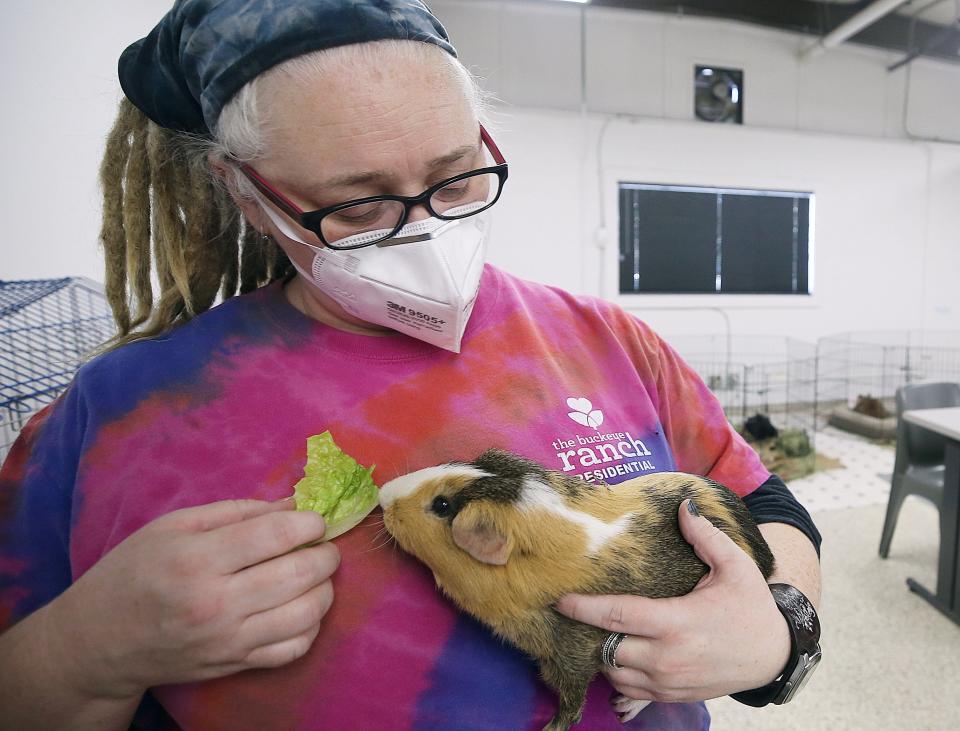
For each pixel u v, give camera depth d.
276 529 0.49
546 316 0.79
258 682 0.57
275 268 0.84
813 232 5.20
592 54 4.59
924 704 1.87
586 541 0.57
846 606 2.38
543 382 0.71
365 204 0.58
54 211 1.91
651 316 4.99
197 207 0.74
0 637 0.56
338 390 0.65
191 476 0.60
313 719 0.56
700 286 5.18
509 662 0.59
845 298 5.33
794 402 5.29
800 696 1.93
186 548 0.47
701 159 4.85
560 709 0.58
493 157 0.69
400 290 0.60
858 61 5.09
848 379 5.35
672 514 0.62
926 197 5.33
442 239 0.60
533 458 0.66
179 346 0.67
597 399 0.73
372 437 0.64
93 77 1.92
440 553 0.57
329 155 0.54
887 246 5.33
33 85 1.86
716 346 5.13
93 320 1.76
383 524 0.60
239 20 0.51
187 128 0.68
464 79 0.60
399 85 0.53
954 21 4.68
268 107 0.53
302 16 0.50
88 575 0.51
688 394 0.87
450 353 0.69
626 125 4.66
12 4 1.82
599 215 4.73
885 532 2.71
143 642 0.47
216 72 0.54
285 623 0.49
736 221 5.15
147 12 2.04
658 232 5.02
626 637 0.54
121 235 0.76
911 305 5.48
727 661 0.53
